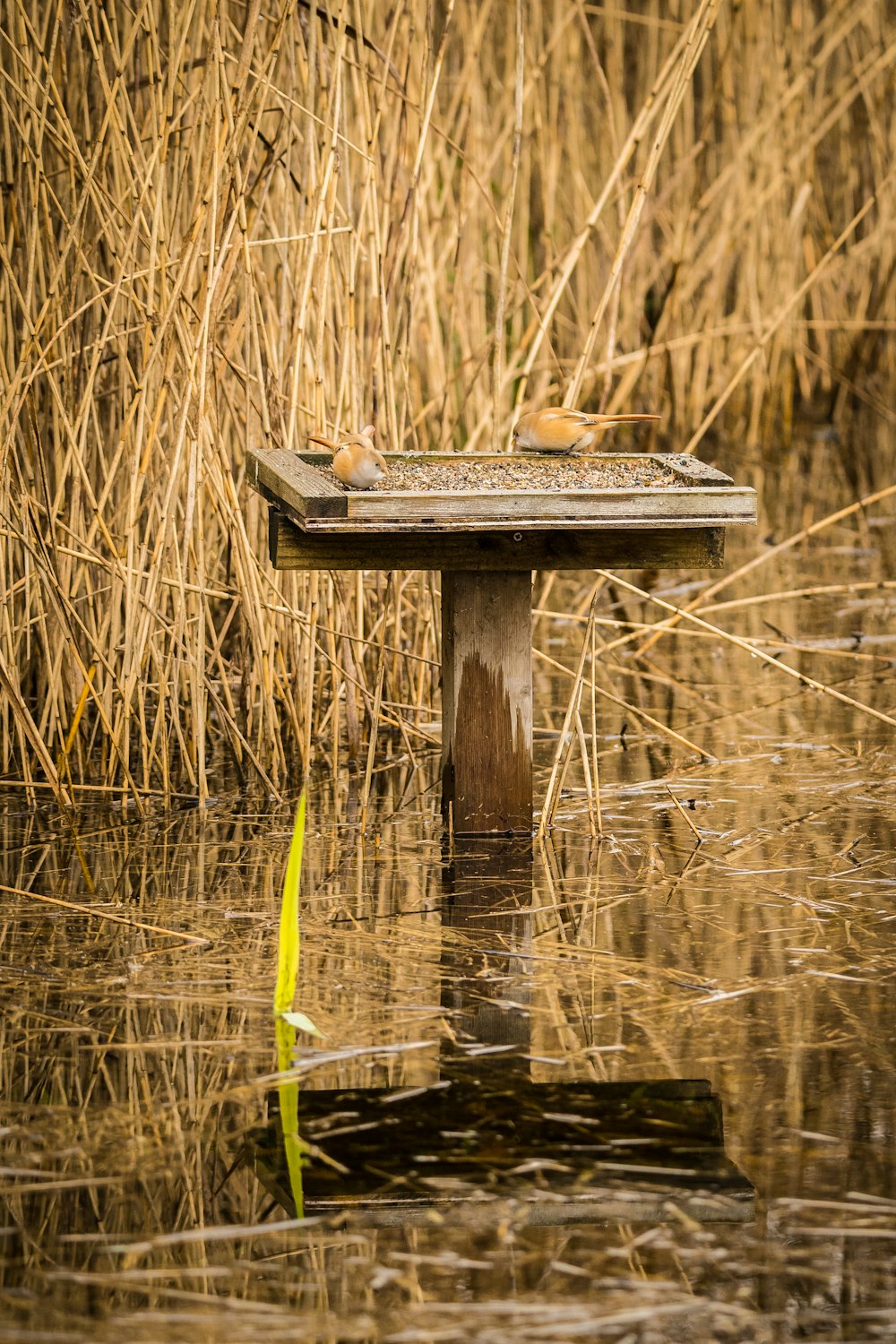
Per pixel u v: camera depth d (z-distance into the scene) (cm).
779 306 2452
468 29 1841
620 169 1194
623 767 1120
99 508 1081
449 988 748
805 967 769
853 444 2431
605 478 923
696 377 2405
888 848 938
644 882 890
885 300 2670
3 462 1063
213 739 1229
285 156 1180
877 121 2611
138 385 1080
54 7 1126
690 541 903
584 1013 720
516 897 869
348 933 818
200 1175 593
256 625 1107
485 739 957
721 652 1439
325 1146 610
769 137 2348
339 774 1141
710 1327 513
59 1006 730
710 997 735
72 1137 618
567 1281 535
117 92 1097
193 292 1138
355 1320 515
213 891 886
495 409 1211
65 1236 557
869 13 2522
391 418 1162
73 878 910
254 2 1028
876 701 1266
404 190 1287
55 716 1114
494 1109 637
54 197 1088
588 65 2402
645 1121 628
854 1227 563
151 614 1068
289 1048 688
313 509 827
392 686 1234
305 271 1147
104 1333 507
